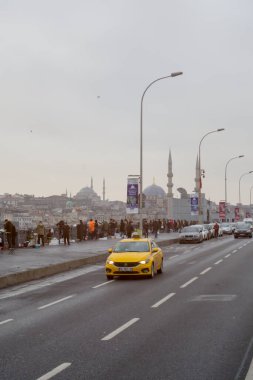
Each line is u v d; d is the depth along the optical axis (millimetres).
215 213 158250
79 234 43281
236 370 7102
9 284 18625
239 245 41906
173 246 43406
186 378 6777
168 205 146125
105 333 9766
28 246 35469
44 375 7023
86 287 17531
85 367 7395
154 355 8000
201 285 16922
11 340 9344
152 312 12000
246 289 15719
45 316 11906
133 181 40781
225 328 9977
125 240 21500
